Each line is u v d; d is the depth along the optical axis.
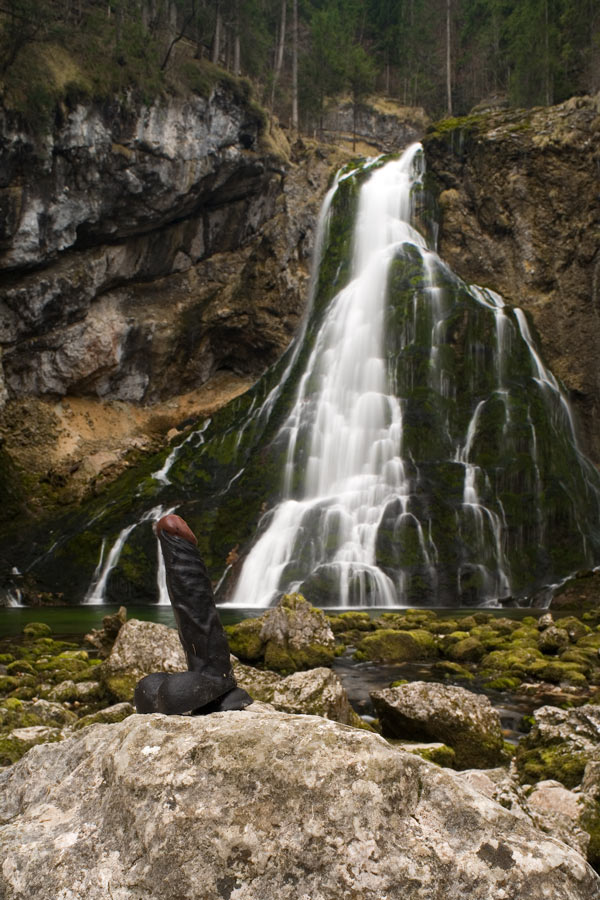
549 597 22.34
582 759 6.22
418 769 2.21
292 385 32.94
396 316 31.55
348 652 12.99
